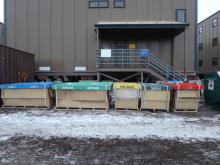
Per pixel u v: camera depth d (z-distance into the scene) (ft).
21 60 53.11
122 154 19.25
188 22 64.75
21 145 21.20
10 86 39.19
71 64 65.16
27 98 39.14
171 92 38.81
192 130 26.13
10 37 66.28
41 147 20.72
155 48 65.82
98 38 59.67
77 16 65.31
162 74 61.21
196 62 64.69
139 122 29.63
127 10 64.95
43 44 65.62
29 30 65.82
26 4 65.98
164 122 29.81
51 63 65.41
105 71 57.72
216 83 39.70
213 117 33.58
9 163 17.43
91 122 29.43
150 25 57.98
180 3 64.75
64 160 18.02
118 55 63.36
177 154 19.29
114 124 28.48
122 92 37.88
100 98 37.40
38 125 27.91
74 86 37.42
